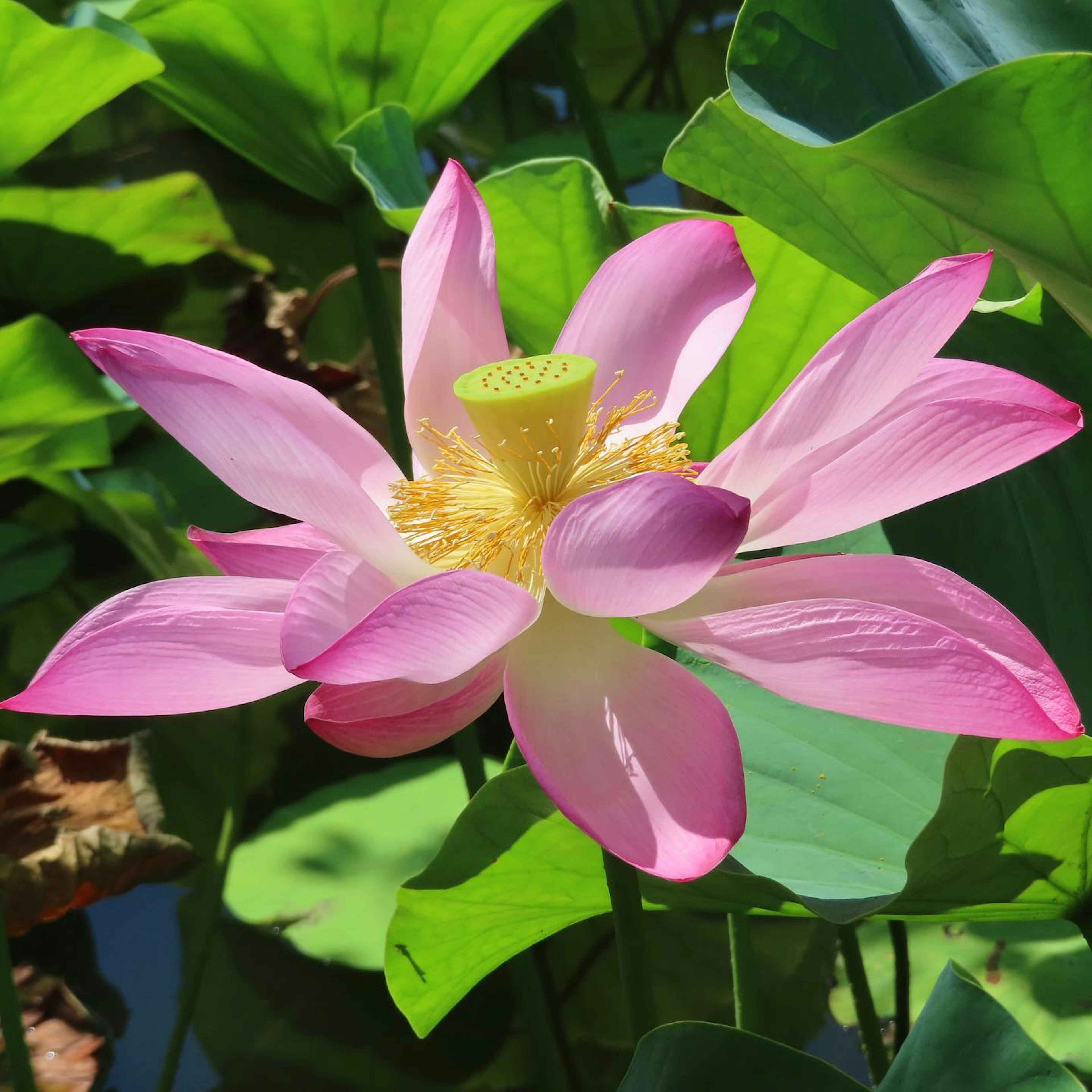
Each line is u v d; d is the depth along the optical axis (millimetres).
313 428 992
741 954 1110
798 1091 947
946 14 1081
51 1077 1180
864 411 952
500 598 932
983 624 938
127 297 1857
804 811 1021
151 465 1645
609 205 1104
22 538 1596
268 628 947
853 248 1063
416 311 1000
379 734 948
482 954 1038
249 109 1221
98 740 1451
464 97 1278
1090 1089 1111
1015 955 1178
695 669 1067
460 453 1020
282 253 1946
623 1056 1188
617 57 2086
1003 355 1045
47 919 1222
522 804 980
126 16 1184
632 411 1017
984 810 939
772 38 1021
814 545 1072
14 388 1207
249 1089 1178
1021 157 964
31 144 1200
